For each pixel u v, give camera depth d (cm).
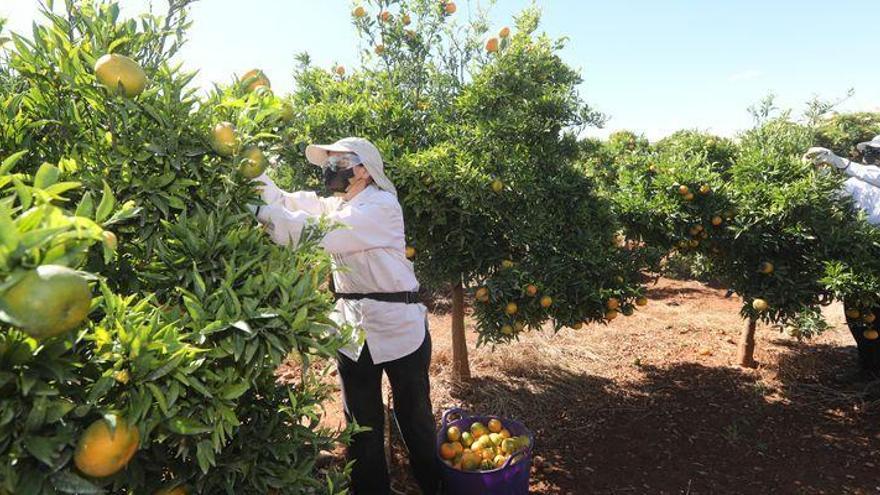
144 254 144
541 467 362
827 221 397
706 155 511
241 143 144
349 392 284
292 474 148
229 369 122
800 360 527
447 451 308
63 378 97
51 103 140
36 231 82
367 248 252
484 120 375
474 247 370
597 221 398
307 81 457
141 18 149
